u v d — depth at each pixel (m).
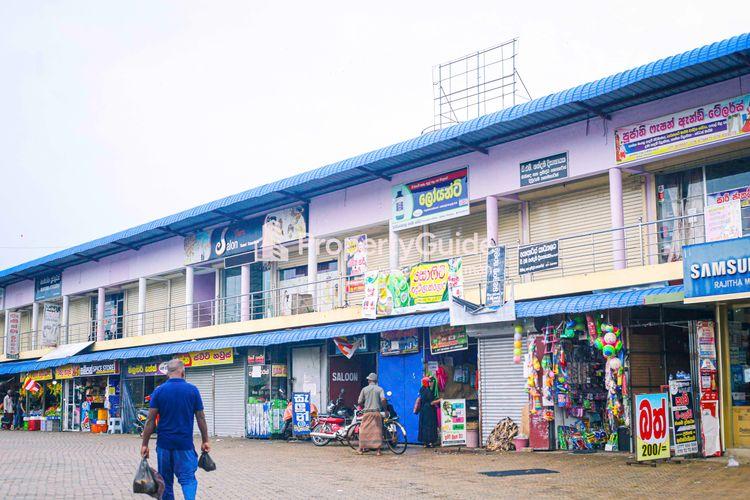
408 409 20.78
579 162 18.05
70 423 34.75
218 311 30.22
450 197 20.78
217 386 27.17
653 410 14.00
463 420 18.55
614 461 14.72
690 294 14.08
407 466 15.25
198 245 29.59
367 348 22.05
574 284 17.14
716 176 16.92
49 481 13.23
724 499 10.34
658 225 17.70
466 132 18.84
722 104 15.66
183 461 8.90
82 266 36.53
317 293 26.05
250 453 18.92
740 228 14.41
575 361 17.06
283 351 25.16
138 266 32.88
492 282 18.08
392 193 22.50
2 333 44.31
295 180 23.61
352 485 12.54
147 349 29.89
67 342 36.88
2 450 20.42
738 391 15.00
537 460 15.52
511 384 18.33
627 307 15.90
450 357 20.53
